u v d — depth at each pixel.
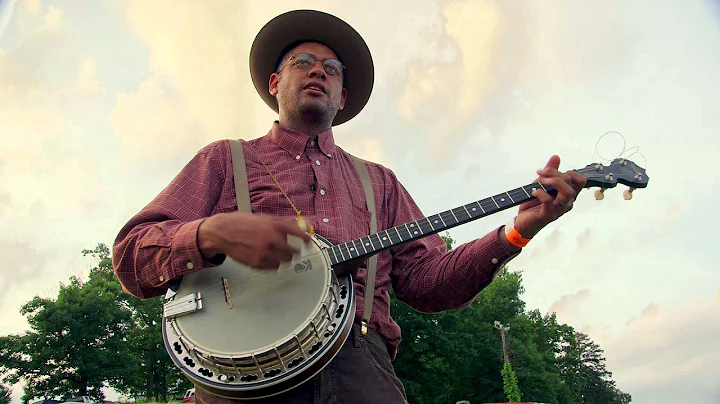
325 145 2.61
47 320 37.38
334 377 1.89
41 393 37.09
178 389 40.84
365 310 2.13
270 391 1.71
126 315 40.34
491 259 2.21
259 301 1.83
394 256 2.55
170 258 1.79
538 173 2.07
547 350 42.41
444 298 2.36
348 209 2.42
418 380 28.36
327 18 3.02
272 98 3.36
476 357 32.16
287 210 2.29
